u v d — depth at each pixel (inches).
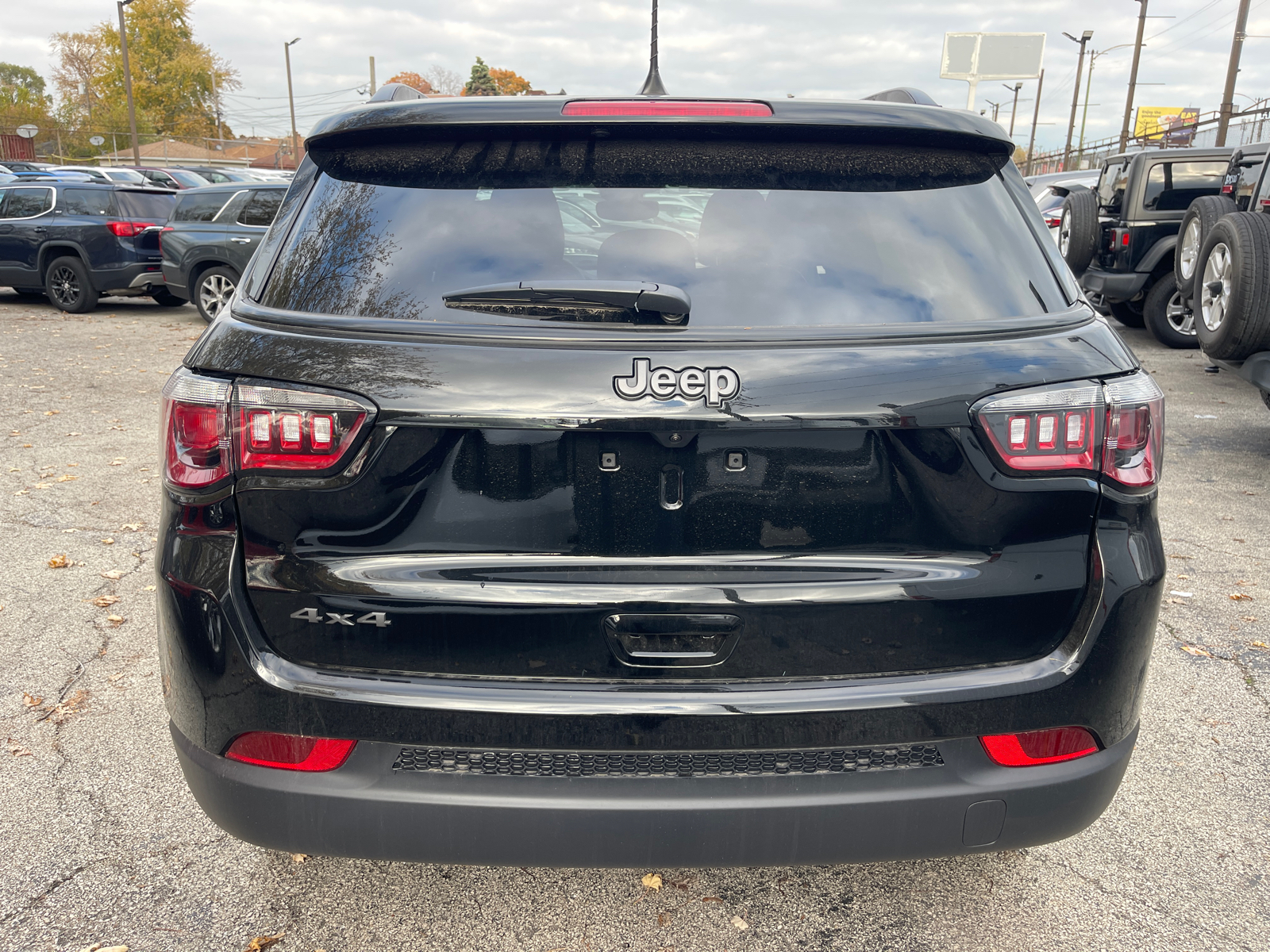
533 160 75.4
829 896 91.7
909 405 64.9
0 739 117.6
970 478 66.7
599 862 68.2
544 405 63.6
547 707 65.5
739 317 67.7
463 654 66.7
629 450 64.9
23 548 185.0
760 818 67.4
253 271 76.1
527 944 85.0
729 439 64.9
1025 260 75.2
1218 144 694.5
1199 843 99.8
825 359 65.3
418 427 64.6
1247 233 229.1
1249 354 237.1
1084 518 69.1
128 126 3533.5
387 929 86.6
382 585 66.3
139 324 508.4
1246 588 168.2
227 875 93.4
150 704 126.8
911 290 70.6
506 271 70.6
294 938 85.3
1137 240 413.7
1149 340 450.3
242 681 67.9
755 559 66.4
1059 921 88.4
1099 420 67.7
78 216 537.3
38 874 93.0
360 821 68.2
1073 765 70.8
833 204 74.5
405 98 82.7
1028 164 2166.6
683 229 72.5
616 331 65.6
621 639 66.3
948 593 67.2
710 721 65.7
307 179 80.1
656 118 73.5
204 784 71.0
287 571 67.4
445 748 66.8
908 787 68.6
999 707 67.9
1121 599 69.2
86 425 285.6
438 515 66.1
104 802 105.0
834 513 66.4
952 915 89.1
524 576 66.1
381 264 71.7
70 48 3592.5
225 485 67.4
